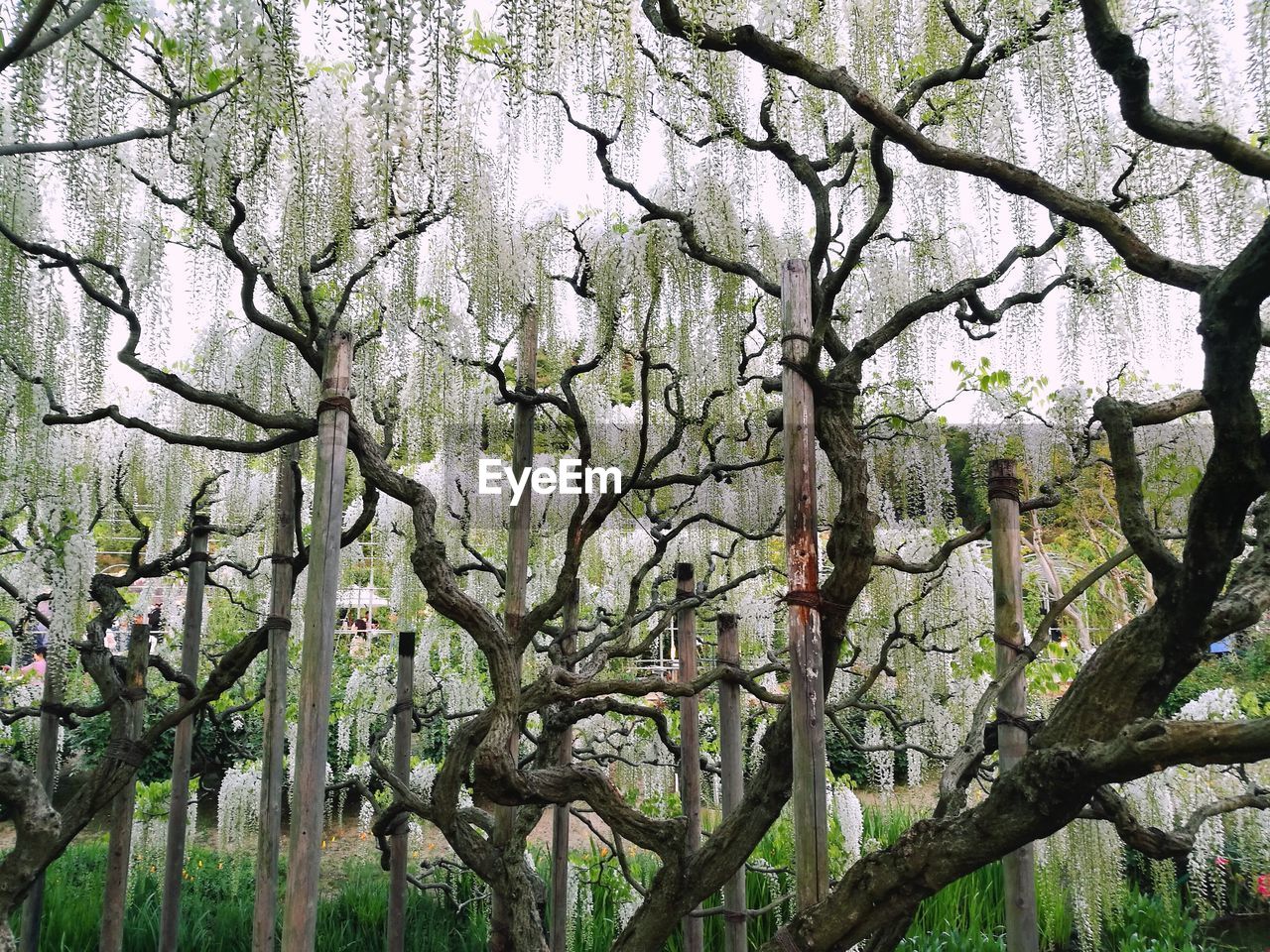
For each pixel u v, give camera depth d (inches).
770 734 64.2
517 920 76.1
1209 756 39.5
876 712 137.9
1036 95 64.8
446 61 42.4
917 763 142.3
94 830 209.2
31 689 186.5
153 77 78.7
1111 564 69.5
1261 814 131.5
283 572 86.8
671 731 140.3
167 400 118.9
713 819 177.9
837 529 61.9
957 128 77.7
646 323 88.4
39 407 85.7
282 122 55.0
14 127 62.6
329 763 212.7
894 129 55.2
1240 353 42.6
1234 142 45.4
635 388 115.3
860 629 121.6
